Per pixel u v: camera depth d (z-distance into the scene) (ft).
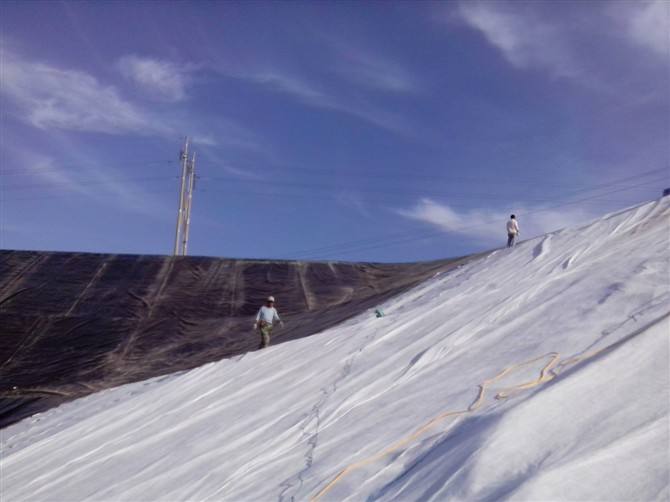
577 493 15.07
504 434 17.83
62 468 36.60
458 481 16.94
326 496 20.20
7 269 89.66
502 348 28.30
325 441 25.27
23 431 50.98
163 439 34.88
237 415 34.04
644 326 22.63
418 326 38.27
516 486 15.76
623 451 16.12
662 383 18.95
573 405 18.76
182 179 144.25
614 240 41.52
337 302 76.69
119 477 30.99
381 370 32.04
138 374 60.23
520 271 44.27
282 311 76.33
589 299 29.71
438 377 27.84
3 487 37.42
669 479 14.87
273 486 22.74
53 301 79.41
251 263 94.73
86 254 96.58
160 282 86.48
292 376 37.63
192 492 25.26
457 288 48.73
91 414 49.06
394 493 18.44
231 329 70.28
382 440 22.93
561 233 51.06
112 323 73.72
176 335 70.33
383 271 88.74
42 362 65.57
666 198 46.01
